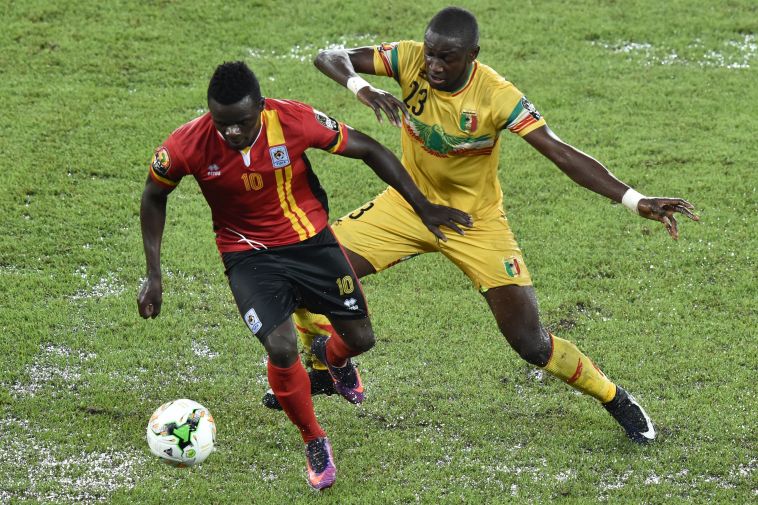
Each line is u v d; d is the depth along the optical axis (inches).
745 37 1731.1
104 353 999.6
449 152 847.1
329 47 1657.2
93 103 1503.4
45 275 1131.3
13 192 1285.7
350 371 891.4
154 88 1549.0
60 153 1380.4
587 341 1027.9
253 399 937.5
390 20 1736.0
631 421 874.8
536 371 982.4
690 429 895.1
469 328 1053.8
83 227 1226.0
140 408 918.4
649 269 1155.3
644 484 826.2
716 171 1359.5
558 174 1366.9
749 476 834.8
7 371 962.1
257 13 1754.4
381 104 799.1
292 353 772.6
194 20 1729.8
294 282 798.5
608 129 1465.3
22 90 1526.8
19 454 855.7
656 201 748.6
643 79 1601.9
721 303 1088.8
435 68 787.4
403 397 941.8
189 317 1067.9
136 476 834.2
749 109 1518.2
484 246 869.2
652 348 1013.2
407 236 898.7
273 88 1546.5
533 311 854.5
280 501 804.6
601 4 1819.6
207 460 852.0
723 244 1200.8
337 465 847.1
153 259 775.1
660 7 1813.5
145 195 773.3
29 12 1721.2
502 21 1755.7
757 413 912.9
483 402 935.7
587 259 1174.3
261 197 769.6
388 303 1096.8
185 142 742.5
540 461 855.1
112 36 1670.8
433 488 818.2
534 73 1608.0
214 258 1178.6
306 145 762.8
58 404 921.5
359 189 1327.5
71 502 801.6
